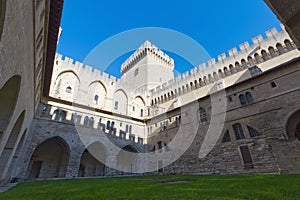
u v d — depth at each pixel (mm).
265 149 20203
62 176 28562
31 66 11805
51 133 27281
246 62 32844
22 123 15227
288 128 19906
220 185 7867
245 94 24734
